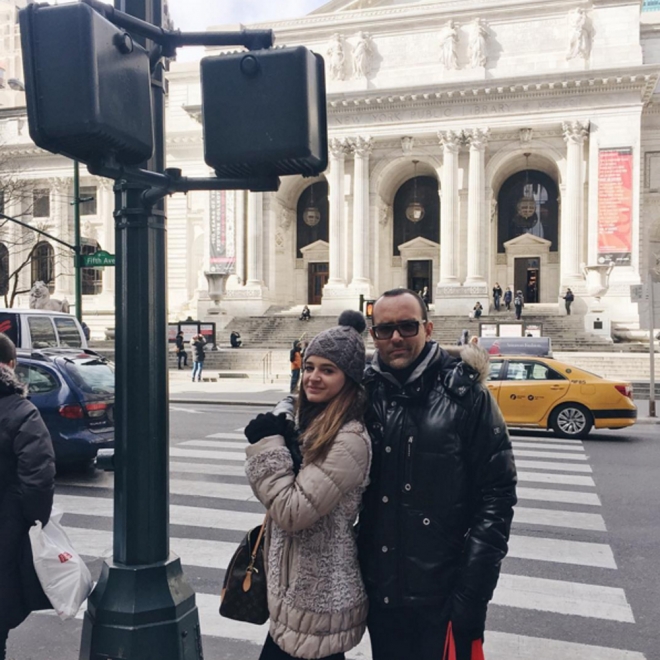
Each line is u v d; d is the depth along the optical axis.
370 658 5.16
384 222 52.38
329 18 48.34
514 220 51.69
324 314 48.16
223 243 50.19
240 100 3.18
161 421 3.63
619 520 8.71
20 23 2.96
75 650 5.29
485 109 45.72
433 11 46.50
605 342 38.56
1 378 4.30
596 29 44.47
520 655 5.13
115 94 2.97
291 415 3.26
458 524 3.15
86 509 9.19
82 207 58.84
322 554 3.02
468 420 3.16
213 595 6.29
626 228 43.16
